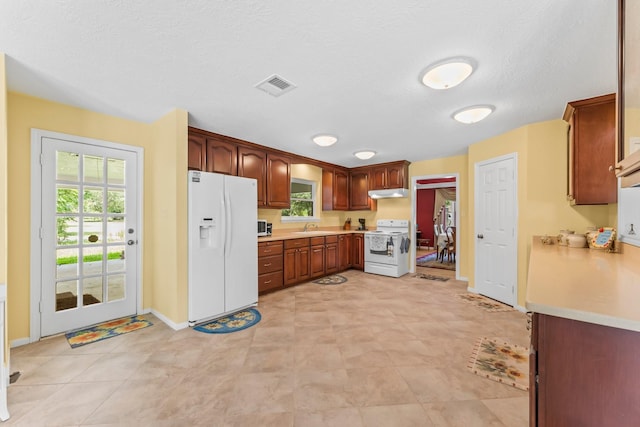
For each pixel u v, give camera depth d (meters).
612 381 0.80
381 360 2.14
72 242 2.66
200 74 2.04
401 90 2.29
